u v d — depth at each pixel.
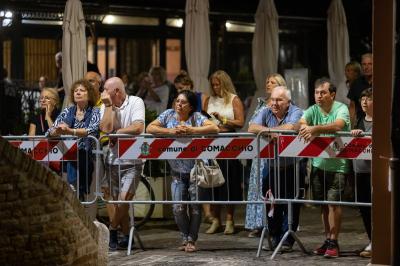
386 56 8.47
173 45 19.48
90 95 11.01
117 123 10.89
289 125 10.53
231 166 12.09
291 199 10.43
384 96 8.48
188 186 10.81
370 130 10.55
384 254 8.48
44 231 7.34
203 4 14.96
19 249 7.23
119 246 11.11
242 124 12.10
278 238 10.82
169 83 15.50
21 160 7.15
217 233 12.33
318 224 13.19
